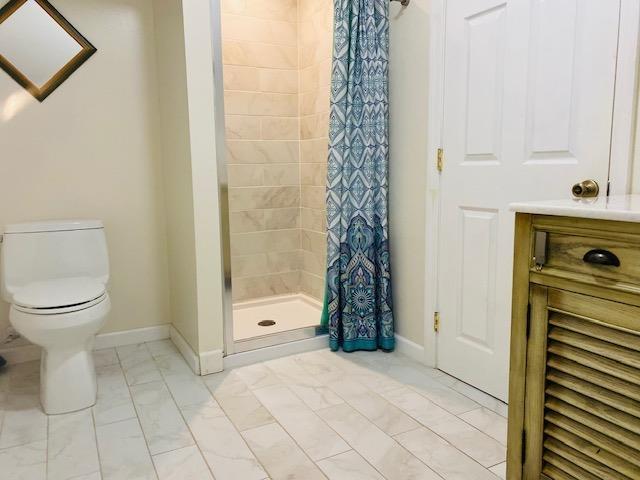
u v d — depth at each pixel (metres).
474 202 2.01
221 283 2.32
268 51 3.33
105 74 2.58
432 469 1.57
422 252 2.32
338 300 2.52
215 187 2.26
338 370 2.33
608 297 1.05
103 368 2.41
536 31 1.71
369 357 2.48
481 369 2.07
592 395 1.11
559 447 1.20
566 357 1.15
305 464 1.60
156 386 2.19
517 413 1.28
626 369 1.05
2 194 2.42
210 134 2.23
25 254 2.27
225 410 1.96
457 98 2.05
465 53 2.00
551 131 1.68
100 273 2.44
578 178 1.61
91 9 2.51
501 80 1.85
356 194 2.45
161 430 1.82
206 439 1.75
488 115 1.92
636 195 1.43
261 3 3.27
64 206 2.56
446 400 2.01
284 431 1.80
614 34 1.47
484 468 1.57
